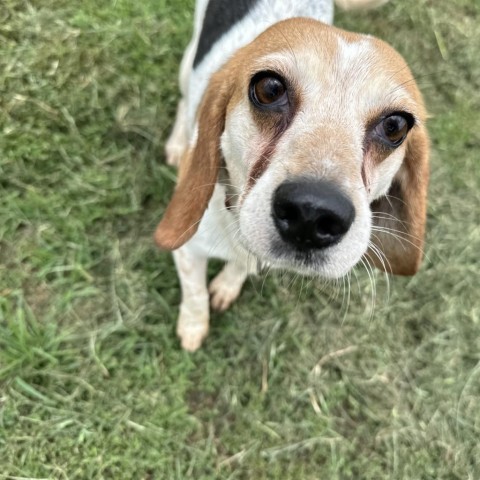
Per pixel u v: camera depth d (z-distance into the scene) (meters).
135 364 0.37
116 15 0.45
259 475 0.36
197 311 0.36
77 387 0.36
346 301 0.41
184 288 0.35
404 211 0.30
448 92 0.50
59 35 0.43
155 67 0.44
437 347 0.42
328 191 0.20
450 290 0.43
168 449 0.36
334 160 0.21
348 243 0.22
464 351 0.42
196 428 0.37
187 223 0.28
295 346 0.40
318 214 0.20
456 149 0.48
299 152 0.22
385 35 0.50
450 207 0.46
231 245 0.30
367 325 0.41
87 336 0.37
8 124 0.40
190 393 0.38
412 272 0.32
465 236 0.45
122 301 0.38
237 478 0.36
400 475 0.38
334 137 0.22
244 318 0.39
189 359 0.38
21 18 0.43
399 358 0.41
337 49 0.24
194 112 0.34
